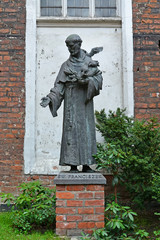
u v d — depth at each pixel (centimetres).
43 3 629
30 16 596
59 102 416
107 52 610
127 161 472
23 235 389
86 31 613
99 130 563
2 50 591
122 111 567
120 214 397
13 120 579
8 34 593
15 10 599
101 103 599
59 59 604
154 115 587
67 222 385
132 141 506
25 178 568
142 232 365
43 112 593
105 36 613
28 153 572
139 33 601
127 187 514
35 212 414
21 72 588
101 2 635
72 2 632
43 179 570
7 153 573
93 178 391
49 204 445
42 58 602
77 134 406
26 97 581
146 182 493
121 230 392
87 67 404
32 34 595
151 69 595
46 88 597
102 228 369
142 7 606
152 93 591
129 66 593
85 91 414
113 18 610
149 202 508
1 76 586
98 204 388
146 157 477
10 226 418
